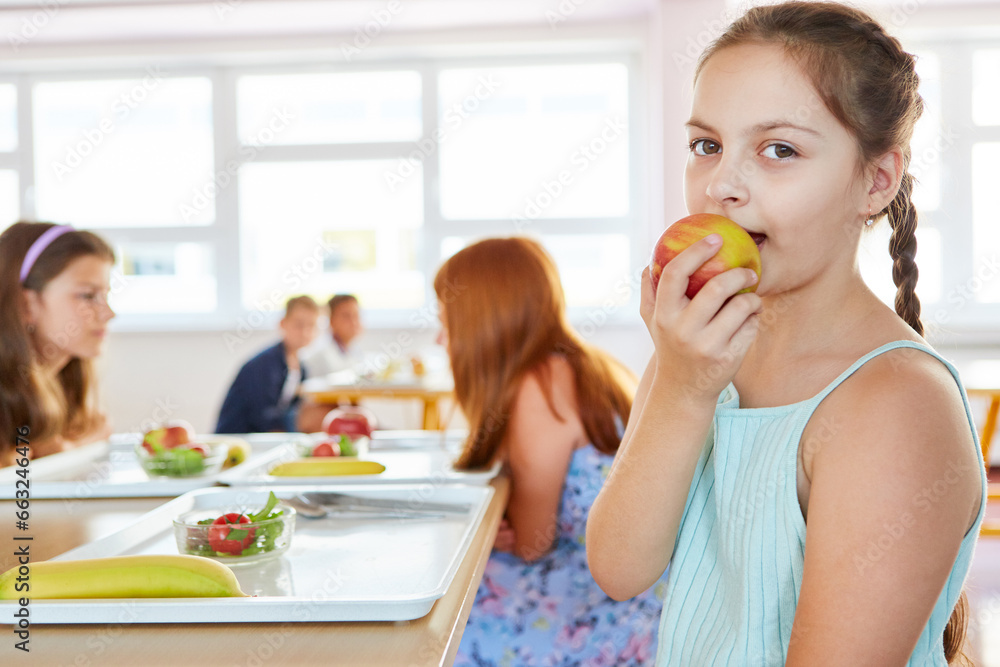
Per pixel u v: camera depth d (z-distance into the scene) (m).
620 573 0.67
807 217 0.55
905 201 0.72
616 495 0.67
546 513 1.35
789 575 0.58
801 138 0.54
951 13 4.44
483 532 0.94
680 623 0.68
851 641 0.48
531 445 1.35
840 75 0.54
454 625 0.66
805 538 0.57
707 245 0.54
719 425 0.64
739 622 0.61
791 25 0.55
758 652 0.59
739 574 0.62
